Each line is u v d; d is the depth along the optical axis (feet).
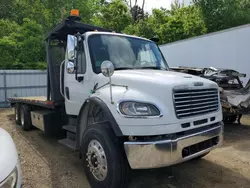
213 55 35.94
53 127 19.19
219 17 59.06
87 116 12.92
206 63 37.01
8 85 44.91
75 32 18.01
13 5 79.97
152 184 12.30
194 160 15.43
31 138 21.63
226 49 34.04
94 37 14.16
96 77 12.92
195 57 38.78
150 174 13.44
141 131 9.75
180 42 41.27
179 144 9.91
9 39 61.00
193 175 13.35
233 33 32.99
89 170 11.66
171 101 10.05
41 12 68.03
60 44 19.66
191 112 10.75
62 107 18.84
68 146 13.93
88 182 12.39
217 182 12.52
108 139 10.52
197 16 62.59
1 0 82.23
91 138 11.35
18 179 7.25
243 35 31.76
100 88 12.45
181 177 13.10
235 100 23.44
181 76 11.86
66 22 16.43
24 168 14.58
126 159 10.43
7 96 44.83
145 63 15.11
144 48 15.71
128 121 9.92
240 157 16.21
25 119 24.39
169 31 73.15
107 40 14.47
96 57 13.57
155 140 9.73
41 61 62.13
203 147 11.27
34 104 22.07
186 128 10.38
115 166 10.25
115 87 11.64
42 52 62.64
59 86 18.94
